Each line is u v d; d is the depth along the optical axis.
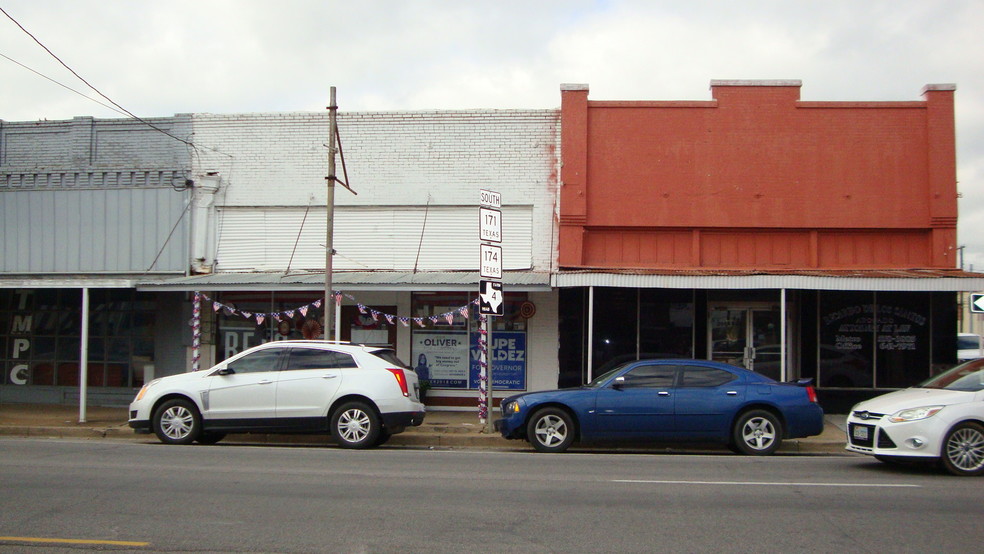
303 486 9.13
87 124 18.80
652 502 8.38
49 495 8.52
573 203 17.19
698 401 12.41
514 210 17.69
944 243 16.73
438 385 17.78
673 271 16.09
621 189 17.33
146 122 18.53
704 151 17.25
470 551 6.49
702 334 17.17
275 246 18.16
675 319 17.22
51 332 18.59
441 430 14.69
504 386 17.52
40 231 18.50
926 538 6.98
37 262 18.47
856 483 9.62
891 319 16.83
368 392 12.80
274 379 12.98
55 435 14.70
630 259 17.33
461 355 17.75
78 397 18.34
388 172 18.02
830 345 16.88
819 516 7.78
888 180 16.95
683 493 8.88
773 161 17.12
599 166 17.39
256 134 18.34
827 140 17.08
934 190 16.75
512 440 13.95
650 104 17.36
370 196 18.02
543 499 8.49
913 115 16.98
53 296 18.62
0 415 16.55
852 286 14.80
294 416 12.88
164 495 8.55
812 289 15.66
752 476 10.12
